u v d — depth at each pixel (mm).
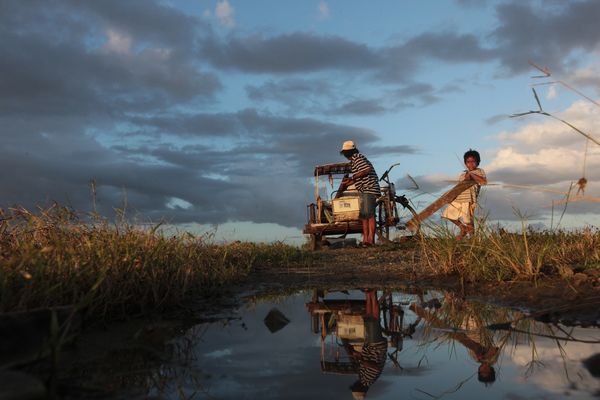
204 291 4695
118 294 3373
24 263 2967
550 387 1820
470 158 8266
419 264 6422
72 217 4320
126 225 4504
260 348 2646
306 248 12812
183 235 5074
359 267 6711
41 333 2168
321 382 1998
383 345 2688
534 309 3367
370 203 10883
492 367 2143
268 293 4852
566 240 6203
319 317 3600
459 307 3707
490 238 4953
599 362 2119
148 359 2361
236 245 8617
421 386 1914
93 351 2488
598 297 3277
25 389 1552
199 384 1979
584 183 2684
